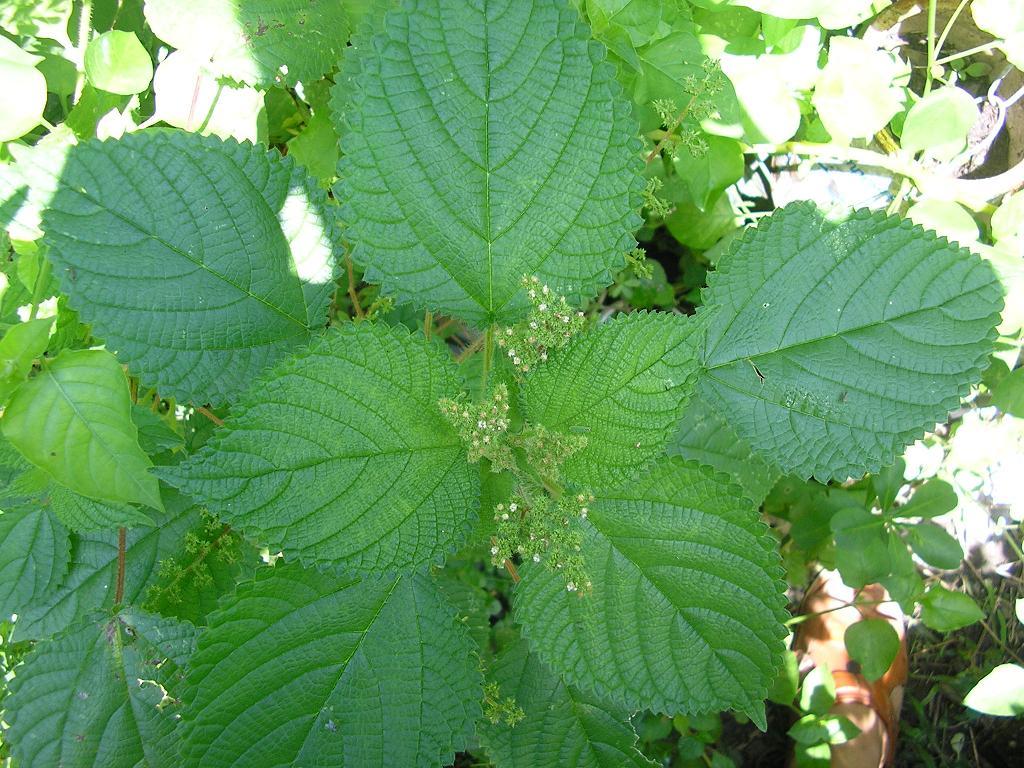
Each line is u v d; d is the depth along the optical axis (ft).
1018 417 1.53
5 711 1.11
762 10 1.44
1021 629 1.94
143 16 1.50
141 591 1.25
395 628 1.04
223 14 1.29
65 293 0.98
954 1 1.69
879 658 1.67
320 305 1.12
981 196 1.63
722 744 2.02
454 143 0.95
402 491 0.96
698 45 1.43
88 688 1.13
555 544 0.95
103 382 0.97
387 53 0.90
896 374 1.05
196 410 1.34
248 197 1.05
